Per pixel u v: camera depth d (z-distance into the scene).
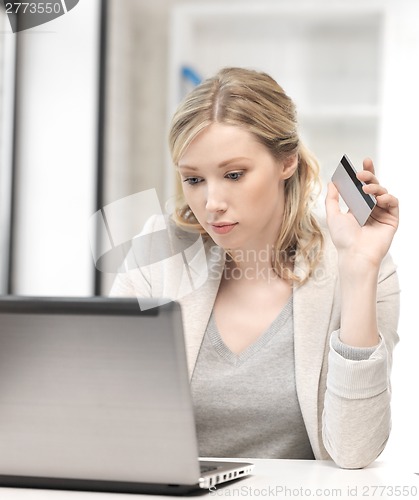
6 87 4.86
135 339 1.57
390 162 5.20
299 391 2.33
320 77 5.66
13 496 1.66
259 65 5.75
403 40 5.51
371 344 2.09
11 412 1.66
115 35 5.50
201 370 2.43
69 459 1.66
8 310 1.61
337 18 5.41
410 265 5.21
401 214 5.30
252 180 2.24
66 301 1.59
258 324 2.45
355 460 2.04
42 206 5.03
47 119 5.05
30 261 5.02
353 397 2.05
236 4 5.83
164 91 6.03
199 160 2.22
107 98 5.28
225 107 2.22
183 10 5.50
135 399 1.60
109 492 1.69
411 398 4.93
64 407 1.63
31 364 1.62
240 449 2.39
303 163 2.48
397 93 5.49
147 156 6.04
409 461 3.83
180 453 1.60
